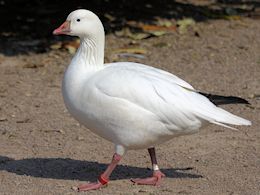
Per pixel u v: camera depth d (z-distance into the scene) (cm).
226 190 655
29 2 1495
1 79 1088
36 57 1209
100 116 647
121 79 644
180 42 1293
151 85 644
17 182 675
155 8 1495
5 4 1482
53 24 1378
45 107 961
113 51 1223
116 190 654
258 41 1298
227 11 1490
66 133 856
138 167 734
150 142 659
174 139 829
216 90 1027
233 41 1298
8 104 971
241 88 1038
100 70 668
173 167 731
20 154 772
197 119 647
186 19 1401
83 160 754
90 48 672
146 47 1263
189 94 652
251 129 862
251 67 1150
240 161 745
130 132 646
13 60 1188
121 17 1417
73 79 662
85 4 1480
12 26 1373
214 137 835
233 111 934
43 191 647
